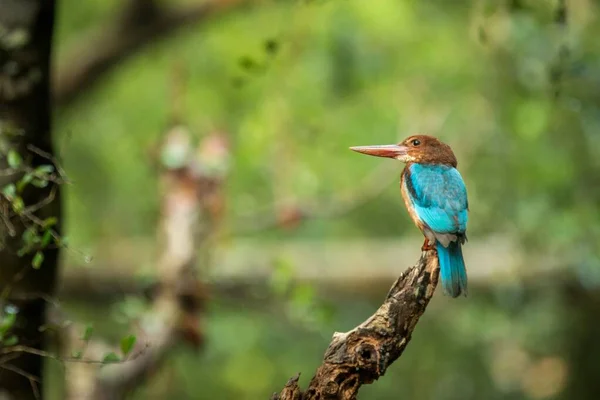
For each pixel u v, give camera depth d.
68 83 15.40
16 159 6.00
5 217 6.13
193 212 11.20
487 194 14.02
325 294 14.38
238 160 14.19
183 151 11.40
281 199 14.59
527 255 13.68
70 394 9.79
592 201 13.15
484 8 9.56
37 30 6.78
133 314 10.37
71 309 14.59
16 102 6.71
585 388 14.69
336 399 5.43
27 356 6.85
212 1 15.48
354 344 5.45
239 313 14.38
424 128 15.46
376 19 15.32
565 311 14.16
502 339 14.84
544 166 13.15
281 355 15.68
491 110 14.52
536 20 11.32
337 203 14.86
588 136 12.65
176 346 10.95
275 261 11.20
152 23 15.41
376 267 14.41
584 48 12.50
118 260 14.23
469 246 14.30
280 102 14.53
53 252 6.92
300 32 14.80
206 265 11.12
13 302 6.68
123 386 9.98
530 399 15.16
